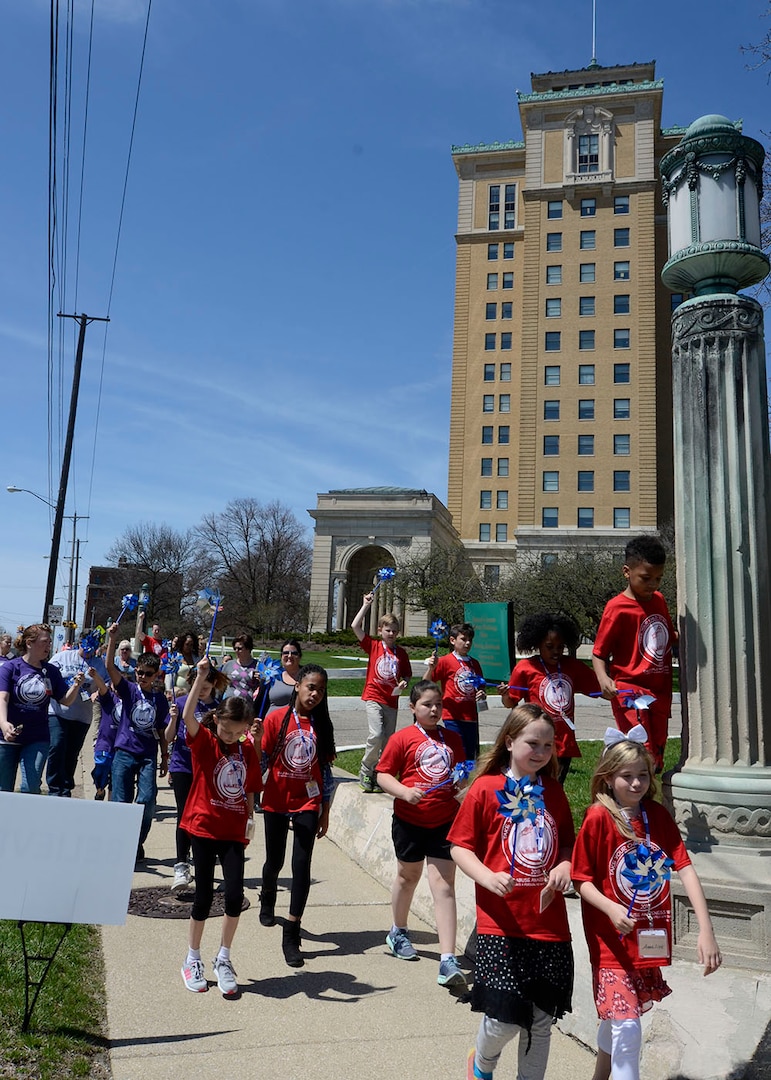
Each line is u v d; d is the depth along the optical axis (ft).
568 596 123.75
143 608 54.24
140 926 19.45
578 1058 14.05
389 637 30.35
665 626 15.90
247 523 252.62
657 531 167.73
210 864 16.22
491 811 11.55
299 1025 14.64
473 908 19.27
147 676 25.18
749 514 16.01
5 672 24.76
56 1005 14.14
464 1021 15.24
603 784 11.36
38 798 13.41
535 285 195.72
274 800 19.26
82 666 30.50
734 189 17.38
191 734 16.51
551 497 188.55
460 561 166.71
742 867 14.37
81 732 30.32
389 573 30.07
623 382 188.24
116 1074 12.37
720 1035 12.37
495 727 55.52
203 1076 12.53
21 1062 11.98
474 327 213.25
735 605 15.79
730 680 15.62
